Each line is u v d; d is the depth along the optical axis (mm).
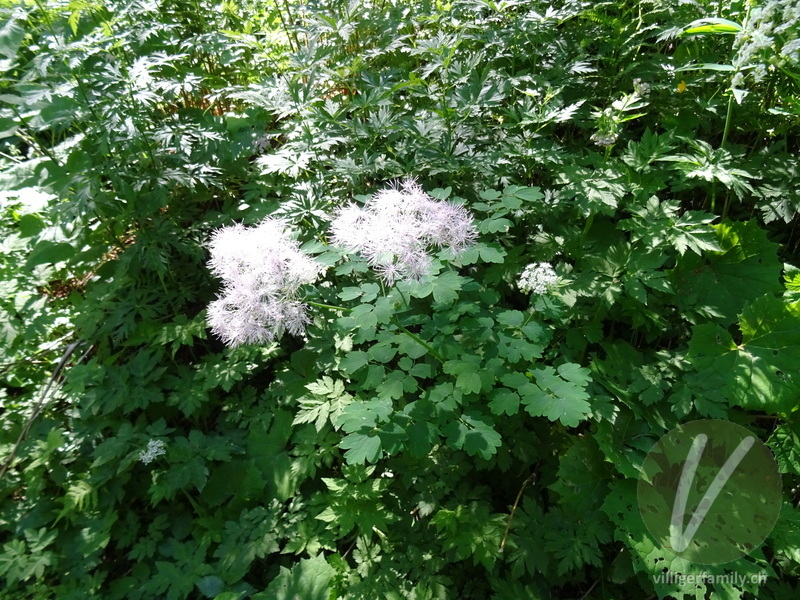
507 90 3029
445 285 2193
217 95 3531
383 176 3176
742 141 3633
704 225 3021
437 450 2637
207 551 2674
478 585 2453
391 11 3850
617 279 2734
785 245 3184
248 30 3797
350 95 3662
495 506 2713
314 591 2307
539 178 3387
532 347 2246
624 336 3172
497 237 2932
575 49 3594
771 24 2453
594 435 2438
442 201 2365
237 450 2838
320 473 2867
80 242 3258
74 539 2650
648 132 2893
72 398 2898
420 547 2492
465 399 2244
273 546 2521
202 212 3717
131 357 3166
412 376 2211
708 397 2463
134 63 3010
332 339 2873
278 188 3359
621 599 2434
